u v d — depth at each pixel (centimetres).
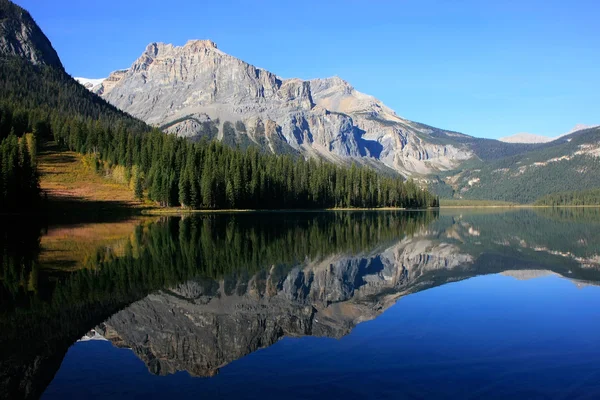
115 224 7631
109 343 1795
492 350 1658
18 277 3072
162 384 1387
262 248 4738
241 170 13650
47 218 8612
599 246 5391
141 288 2794
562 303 2459
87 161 13950
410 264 3978
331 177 17425
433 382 1368
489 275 3441
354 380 1386
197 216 10250
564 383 1362
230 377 1431
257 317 2183
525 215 15588
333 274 3409
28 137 14338
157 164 12275
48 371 1515
